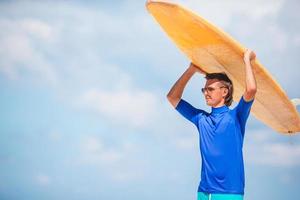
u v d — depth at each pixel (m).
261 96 5.70
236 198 4.80
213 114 5.10
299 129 6.26
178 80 5.72
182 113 5.52
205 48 5.34
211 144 4.93
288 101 5.56
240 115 4.94
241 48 5.02
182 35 5.37
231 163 4.84
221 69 5.67
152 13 5.22
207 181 4.90
